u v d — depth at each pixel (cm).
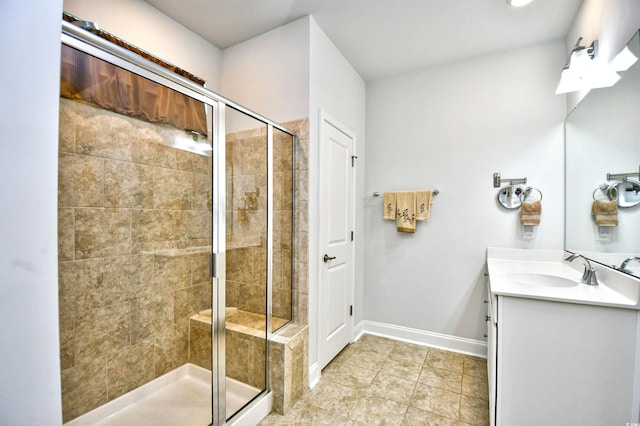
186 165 181
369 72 282
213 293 176
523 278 184
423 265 273
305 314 203
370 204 297
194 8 196
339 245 248
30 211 52
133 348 177
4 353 49
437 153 267
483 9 192
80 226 154
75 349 153
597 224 164
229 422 157
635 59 121
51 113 55
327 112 224
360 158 290
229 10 198
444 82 264
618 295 131
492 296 161
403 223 272
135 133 174
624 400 122
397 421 168
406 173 281
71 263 152
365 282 298
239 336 180
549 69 226
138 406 174
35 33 53
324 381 210
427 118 272
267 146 197
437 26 211
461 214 257
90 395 158
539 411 135
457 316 259
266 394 176
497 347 141
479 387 201
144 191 182
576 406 129
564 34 217
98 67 135
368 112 299
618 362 123
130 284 176
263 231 195
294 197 206
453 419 170
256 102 225
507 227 239
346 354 250
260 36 224
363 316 299
